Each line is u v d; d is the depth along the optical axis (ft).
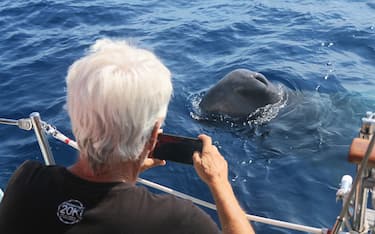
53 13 36.50
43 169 7.32
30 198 7.00
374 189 8.23
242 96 22.33
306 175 18.71
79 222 6.70
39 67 28.17
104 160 6.76
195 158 7.79
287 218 16.69
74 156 19.76
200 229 6.82
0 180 18.92
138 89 6.49
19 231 6.89
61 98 24.57
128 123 6.51
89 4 38.17
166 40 31.60
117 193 6.82
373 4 36.96
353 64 28.45
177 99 24.07
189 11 36.81
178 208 6.87
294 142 20.63
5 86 26.22
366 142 7.55
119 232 6.64
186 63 28.53
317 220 16.56
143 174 18.65
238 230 7.01
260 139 20.77
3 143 21.15
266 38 31.76
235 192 17.89
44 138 11.63
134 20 35.22
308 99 24.11
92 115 6.50
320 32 32.45
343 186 9.32
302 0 38.42
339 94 24.97
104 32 33.14
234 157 19.76
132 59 6.70
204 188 17.97
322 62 28.58
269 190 17.99
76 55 29.60
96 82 6.48
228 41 31.40
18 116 23.35
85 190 6.86
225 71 27.45
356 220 8.68
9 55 30.12
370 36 31.60
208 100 22.75
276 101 22.76
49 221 6.79
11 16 36.37
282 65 28.02
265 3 37.96
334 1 37.99
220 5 37.91
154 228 6.69
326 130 21.56
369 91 25.44
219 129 21.47
